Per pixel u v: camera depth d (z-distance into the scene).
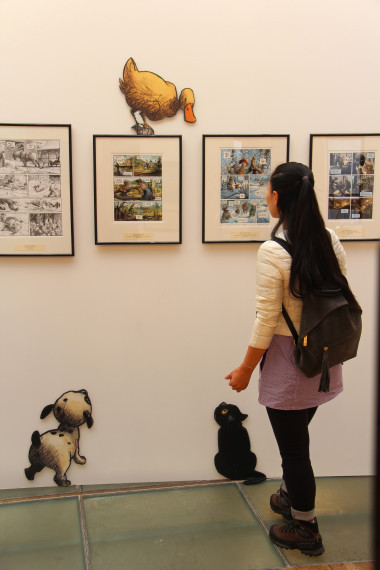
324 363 1.85
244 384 2.04
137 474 2.69
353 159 2.61
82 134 2.52
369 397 2.75
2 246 2.53
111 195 2.54
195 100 2.55
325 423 2.75
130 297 2.62
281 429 2.05
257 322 1.92
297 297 1.87
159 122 2.55
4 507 2.45
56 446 2.63
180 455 2.71
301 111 2.60
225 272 2.64
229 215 2.60
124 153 2.52
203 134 2.54
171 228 2.58
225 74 2.55
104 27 2.49
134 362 2.65
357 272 2.69
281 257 1.89
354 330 1.88
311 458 2.76
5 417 2.62
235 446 2.70
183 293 2.64
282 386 1.98
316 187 2.62
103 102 2.52
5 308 2.58
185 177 2.58
